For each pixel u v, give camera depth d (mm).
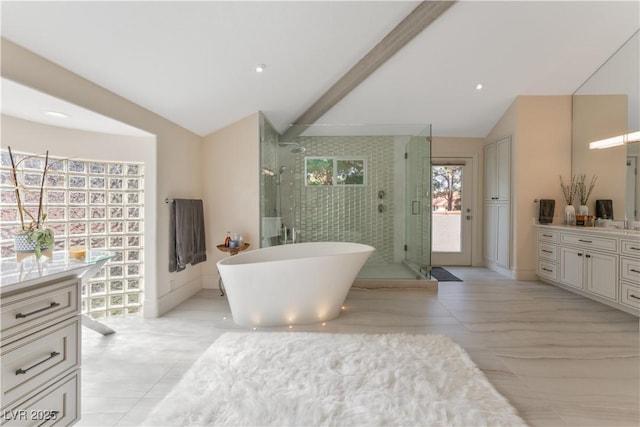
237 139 3795
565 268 3691
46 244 1761
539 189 4219
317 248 3600
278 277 2672
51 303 1271
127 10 1705
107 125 2535
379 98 4094
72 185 2678
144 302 2936
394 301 3414
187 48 2193
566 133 4156
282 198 4477
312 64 3055
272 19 2219
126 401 1688
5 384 1086
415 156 4516
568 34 3168
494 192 4867
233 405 1595
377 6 2488
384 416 1495
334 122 4598
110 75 2152
